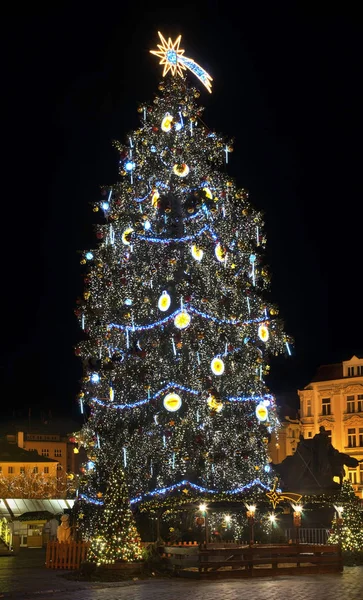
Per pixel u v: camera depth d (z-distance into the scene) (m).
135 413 31.77
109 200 35.12
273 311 33.19
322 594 17.38
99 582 20.52
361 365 67.38
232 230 34.19
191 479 30.61
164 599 16.75
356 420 65.44
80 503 31.23
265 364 34.47
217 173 34.78
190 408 30.67
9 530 32.38
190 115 34.84
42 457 95.06
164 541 26.20
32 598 17.42
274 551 22.45
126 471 30.75
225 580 21.11
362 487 63.50
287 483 34.59
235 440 31.44
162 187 33.44
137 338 32.66
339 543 23.92
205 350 31.52
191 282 31.55
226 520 27.91
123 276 31.91
